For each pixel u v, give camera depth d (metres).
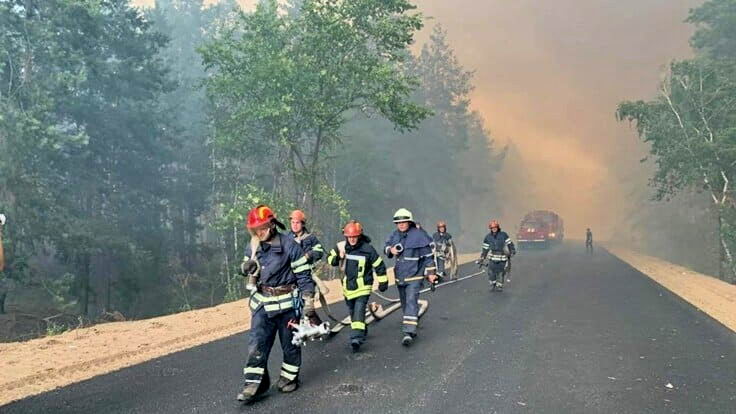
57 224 24.36
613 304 12.73
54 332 10.05
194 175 40.78
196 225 40.62
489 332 9.29
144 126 35.72
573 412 5.30
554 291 15.30
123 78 33.56
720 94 30.72
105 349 7.86
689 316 11.03
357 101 44.03
